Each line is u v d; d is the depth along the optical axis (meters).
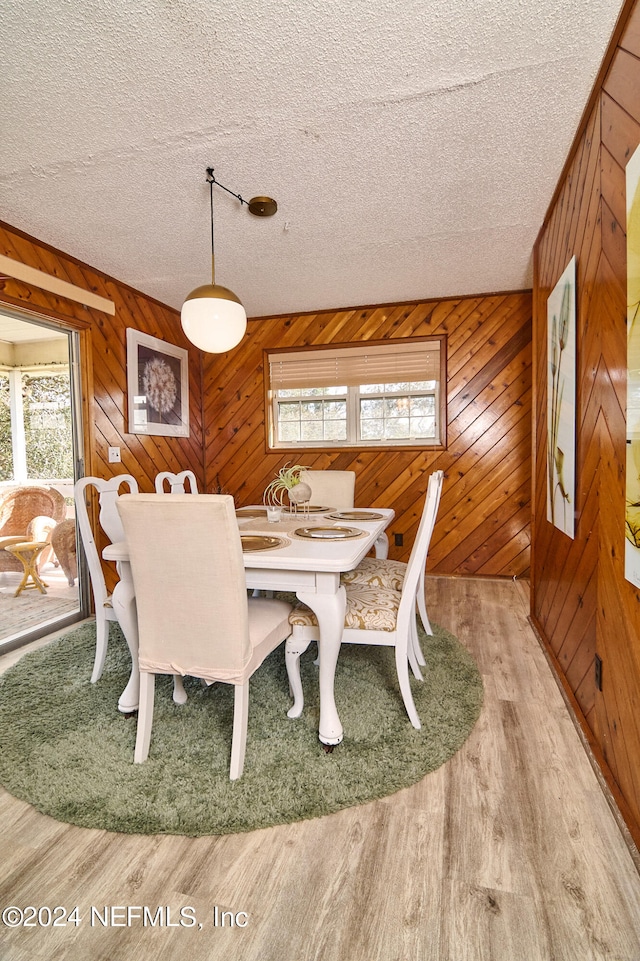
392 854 1.25
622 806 1.34
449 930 1.04
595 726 1.65
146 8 1.30
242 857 1.25
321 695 1.69
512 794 1.45
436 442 4.03
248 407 4.43
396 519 4.06
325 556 1.67
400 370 4.02
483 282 3.54
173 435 4.07
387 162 2.05
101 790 1.49
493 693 2.05
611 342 1.45
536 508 2.85
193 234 2.71
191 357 4.37
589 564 1.73
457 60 1.51
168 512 1.41
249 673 1.56
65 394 3.20
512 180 2.19
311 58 1.49
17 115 1.73
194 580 1.47
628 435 1.25
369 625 1.82
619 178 1.38
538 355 2.80
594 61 1.51
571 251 1.99
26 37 1.39
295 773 1.55
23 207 2.40
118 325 3.46
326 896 1.13
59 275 2.92
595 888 1.14
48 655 2.54
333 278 3.43
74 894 1.15
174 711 1.95
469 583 3.78
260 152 1.98
